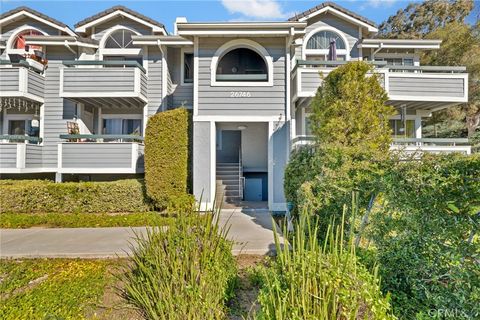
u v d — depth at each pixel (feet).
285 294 6.81
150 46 39.09
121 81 35.01
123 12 39.27
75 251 17.88
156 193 29.66
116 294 12.30
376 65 33.14
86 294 12.09
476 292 8.12
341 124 20.15
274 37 31.53
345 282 6.70
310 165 18.71
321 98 23.11
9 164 32.78
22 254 17.53
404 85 32.86
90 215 28.35
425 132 63.77
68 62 34.81
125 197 30.94
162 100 38.50
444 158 9.59
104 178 37.60
